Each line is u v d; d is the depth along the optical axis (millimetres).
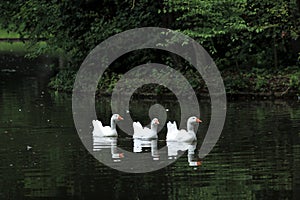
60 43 36062
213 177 16203
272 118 23969
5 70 46594
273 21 32125
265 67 33125
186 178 16156
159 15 34031
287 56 33750
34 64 50531
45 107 28141
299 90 29547
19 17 36156
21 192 15180
